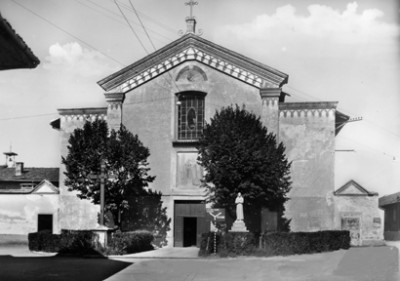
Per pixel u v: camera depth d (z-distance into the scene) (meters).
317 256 26.58
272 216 32.03
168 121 34.78
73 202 35.72
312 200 33.03
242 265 23.25
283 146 32.62
